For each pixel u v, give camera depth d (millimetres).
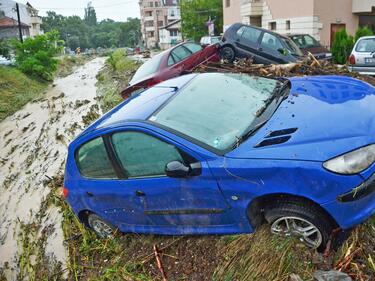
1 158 9969
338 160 3098
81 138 4441
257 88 4605
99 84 20859
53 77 28781
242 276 3502
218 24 43938
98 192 4441
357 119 3445
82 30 115750
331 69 7664
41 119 13547
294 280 3246
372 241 3508
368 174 3109
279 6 20891
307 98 4004
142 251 4473
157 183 3875
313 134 3352
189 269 3924
